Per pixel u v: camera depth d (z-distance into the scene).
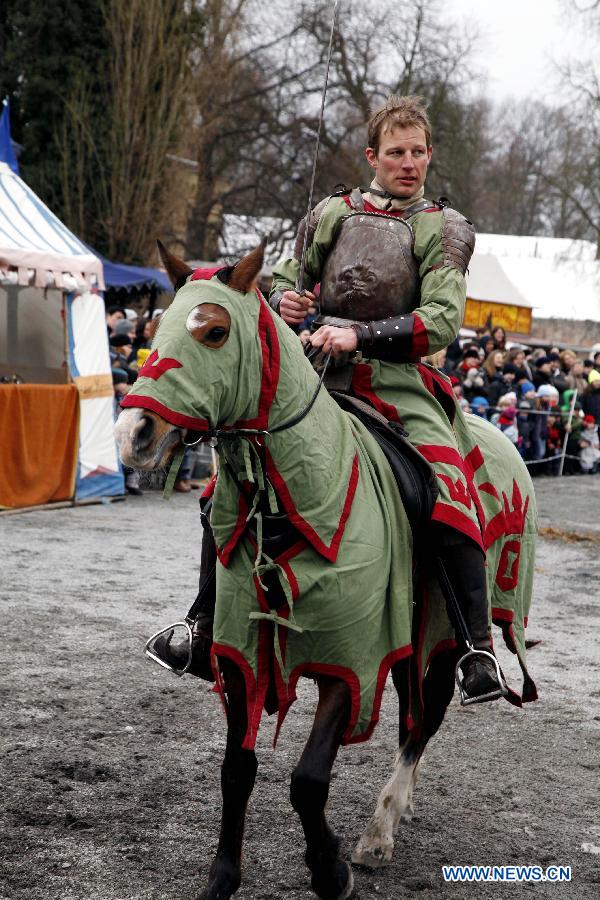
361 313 3.14
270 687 2.83
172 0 21.17
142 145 20.84
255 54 28.12
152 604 6.28
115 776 3.78
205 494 3.08
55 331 10.06
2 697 4.52
